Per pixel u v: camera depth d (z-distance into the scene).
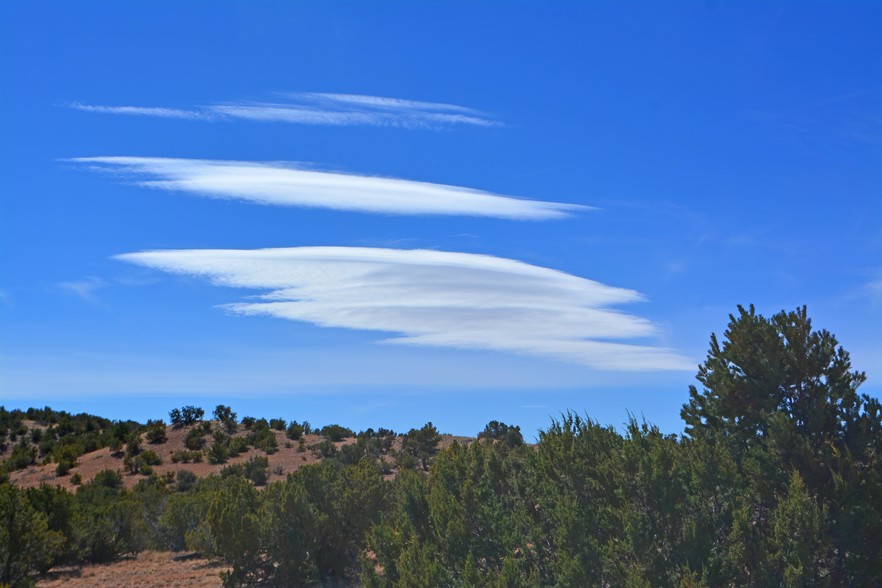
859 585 12.82
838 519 13.06
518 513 15.70
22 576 23.73
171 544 32.84
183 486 48.66
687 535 12.45
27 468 60.00
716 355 16.22
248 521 21.94
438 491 16.73
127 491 43.41
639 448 14.09
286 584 21.55
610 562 12.43
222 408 70.44
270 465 54.56
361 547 22.02
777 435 14.12
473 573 13.05
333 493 22.64
